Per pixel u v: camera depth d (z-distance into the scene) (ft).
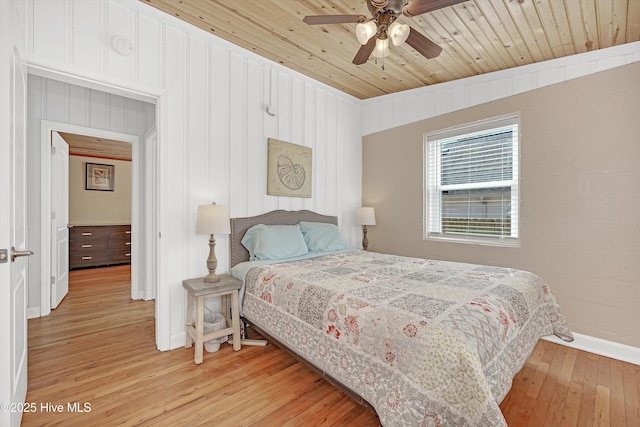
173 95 8.08
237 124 9.48
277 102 10.52
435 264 8.36
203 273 8.78
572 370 7.06
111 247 18.79
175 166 8.18
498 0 6.43
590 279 8.02
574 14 6.74
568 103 8.34
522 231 9.16
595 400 5.92
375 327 4.79
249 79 9.74
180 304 8.29
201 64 8.61
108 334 8.89
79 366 7.05
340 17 5.78
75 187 18.37
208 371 6.89
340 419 5.34
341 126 12.92
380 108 13.10
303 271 7.57
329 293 5.93
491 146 10.00
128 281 15.11
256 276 7.95
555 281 8.57
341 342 5.30
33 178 10.12
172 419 5.30
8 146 3.93
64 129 10.53
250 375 6.74
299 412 5.52
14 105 4.43
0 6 3.82
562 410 5.62
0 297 3.88
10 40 4.03
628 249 7.48
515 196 9.49
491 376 4.17
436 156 11.43
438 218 11.39
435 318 4.46
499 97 9.68
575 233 8.24
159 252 7.99
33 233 10.16
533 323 6.04
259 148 10.08
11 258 4.14
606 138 7.75
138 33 7.44
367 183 13.65
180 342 8.23
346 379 5.15
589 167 8.00
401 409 3.99
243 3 7.18
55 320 9.95
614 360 7.54
